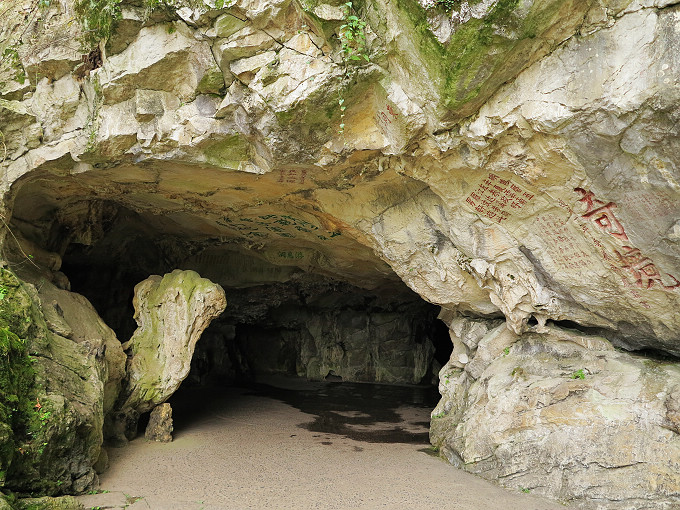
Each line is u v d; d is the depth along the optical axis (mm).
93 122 7391
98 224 10719
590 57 5117
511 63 5406
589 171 5750
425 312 17062
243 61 6438
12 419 5852
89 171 8039
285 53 6223
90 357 7676
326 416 11953
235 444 9242
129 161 7672
